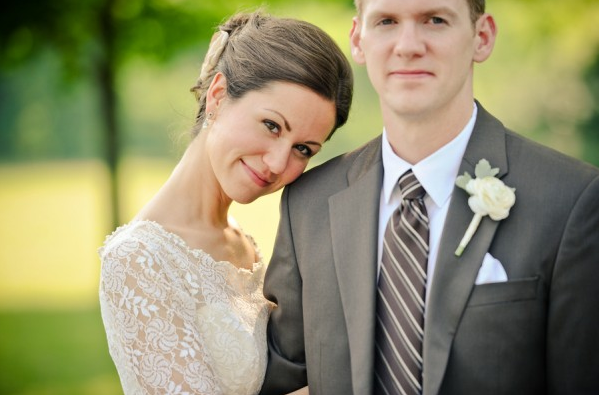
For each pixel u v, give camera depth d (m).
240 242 2.91
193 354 2.47
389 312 2.28
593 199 2.12
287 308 2.61
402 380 2.22
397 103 2.20
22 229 16.61
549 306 2.13
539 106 19.44
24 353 7.63
